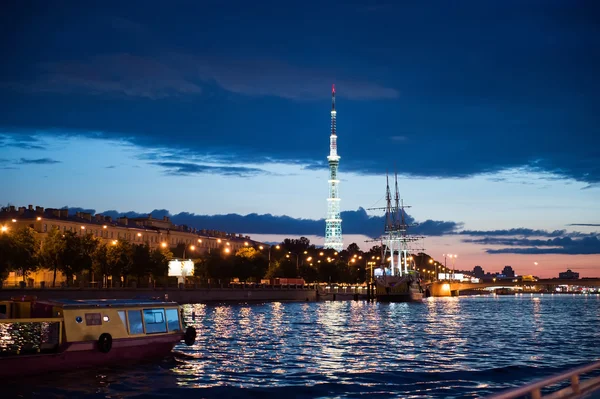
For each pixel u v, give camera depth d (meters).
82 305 52.56
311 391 45.81
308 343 75.69
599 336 91.06
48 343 50.97
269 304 192.12
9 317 53.97
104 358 53.31
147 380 48.81
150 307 57.41
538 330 102.19
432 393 45.44
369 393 45.28
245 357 61.88
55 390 44.62
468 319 131.62
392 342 78.81
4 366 47.53
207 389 46.09
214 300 188.38
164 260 190.38
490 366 58.34
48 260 149.62
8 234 139.00
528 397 30.33
